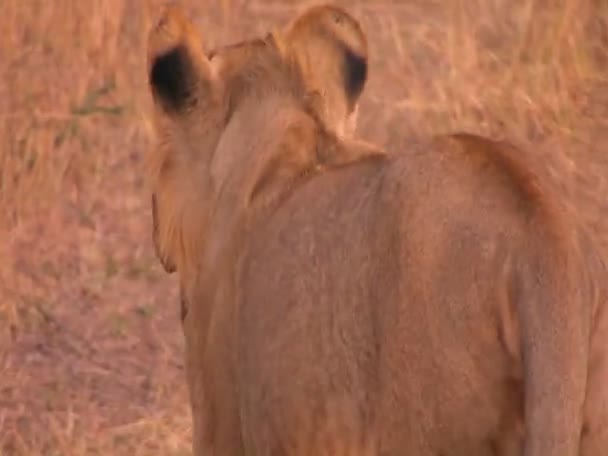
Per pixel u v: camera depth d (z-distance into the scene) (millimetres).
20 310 16562
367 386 8859
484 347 8516
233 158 10617
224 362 10148
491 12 19219
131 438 15008
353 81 10898
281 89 10664
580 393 8422
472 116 18328
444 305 8562
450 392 8555
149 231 17375
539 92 18594
